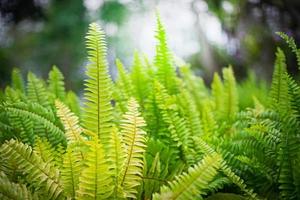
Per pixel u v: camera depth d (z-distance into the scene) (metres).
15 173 1.17
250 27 6.49
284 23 6.12
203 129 1.63
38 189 1.12
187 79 2.03
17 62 11.41
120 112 1.65
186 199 1.02
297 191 1.22
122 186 1.10
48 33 11.83
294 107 1.42
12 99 1.64
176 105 1.49
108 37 13.31
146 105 1.59
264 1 6.17
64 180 1.10
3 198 1.01
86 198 1.04
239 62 7.45
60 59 11.83
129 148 1.10
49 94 1.91
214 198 1.21
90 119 1.16
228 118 1.81
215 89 2.04
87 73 1.15
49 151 1.19
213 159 1.03
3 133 1.46
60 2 11.74
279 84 1.61
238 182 1.19
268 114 1.44
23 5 8.20
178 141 1.44
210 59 8.43
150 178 1.26
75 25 11.85
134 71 1.76
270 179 1.30
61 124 1.57
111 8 12.62
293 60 6.33
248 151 1.37
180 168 1.35
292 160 1.24
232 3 6.64
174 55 1.91
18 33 11.71
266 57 6.61
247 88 3.20
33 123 1.49
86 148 1.16
